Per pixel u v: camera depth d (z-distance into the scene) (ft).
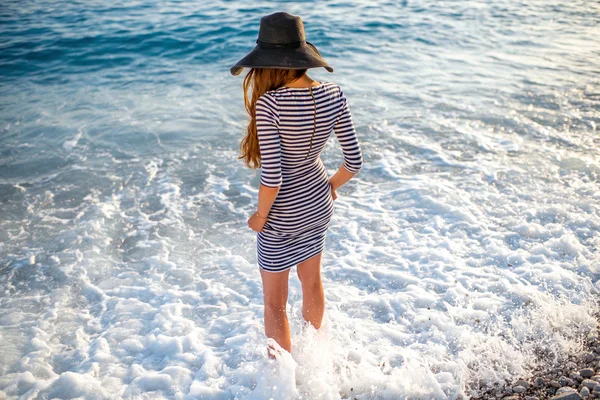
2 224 14.51
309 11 39.11
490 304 11.10
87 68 28.45
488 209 14.73
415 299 11.42
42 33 33.94
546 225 13.70
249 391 9.02
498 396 8.98
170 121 21.16
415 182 16.31
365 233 13.99
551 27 34.68
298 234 8.21
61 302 11.68
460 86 24.36
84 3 42.32
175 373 9.61
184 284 12.26
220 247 13.73
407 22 35.99
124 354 10.19
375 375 9.27
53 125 20.89
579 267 12.10
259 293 11.94
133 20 36.81
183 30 34.37
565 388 8.93
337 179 8.49
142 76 27.04
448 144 18.72
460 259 12.73
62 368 9.86
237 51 30.76
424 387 9.02
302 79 7.16
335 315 11.00
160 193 16.17
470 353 9.78
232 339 10.41
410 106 22.12
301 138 7.18
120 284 12.28
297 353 9.74
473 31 34.01
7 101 23.73
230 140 19.56
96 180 16.83
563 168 16.67
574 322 10.56
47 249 13.52
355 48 30.78
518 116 20.79
